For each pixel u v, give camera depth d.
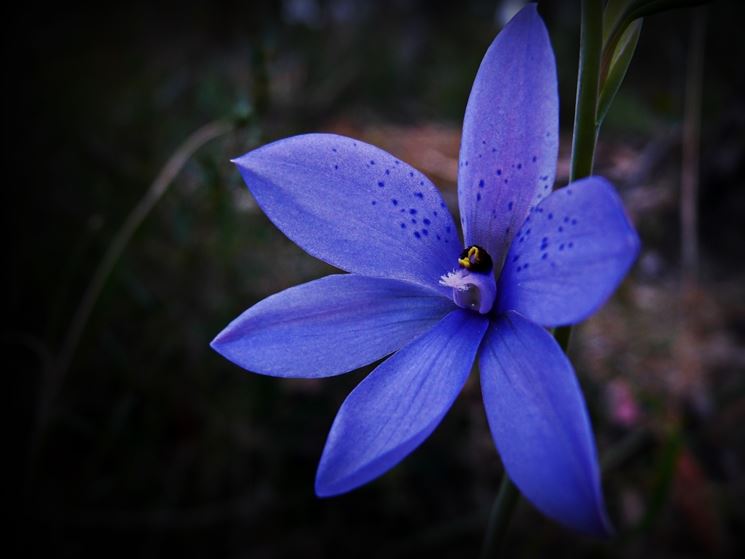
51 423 0.08
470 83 0.19
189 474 0.09
